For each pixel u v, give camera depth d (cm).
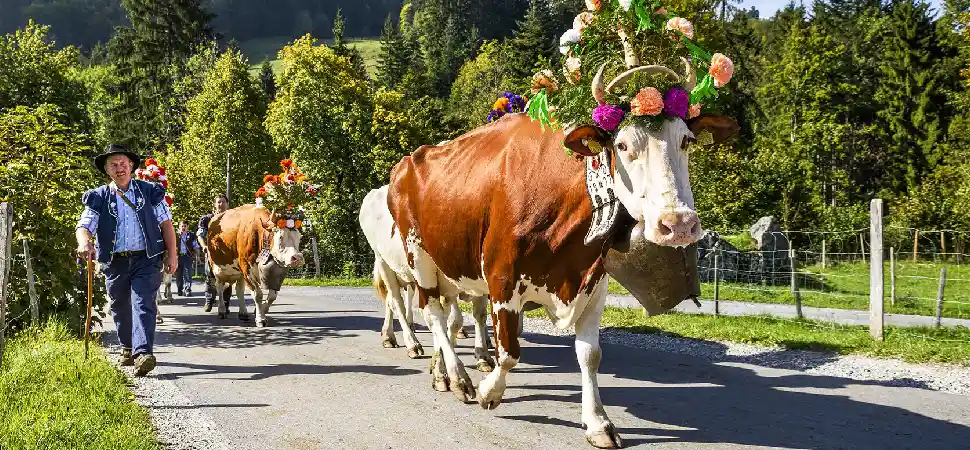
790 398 566
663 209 368
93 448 396
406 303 779
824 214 3014
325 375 659
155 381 629
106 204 657
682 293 439
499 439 461
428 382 629
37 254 841
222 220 1067
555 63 470
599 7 439
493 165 486
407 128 3519
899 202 3203
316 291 1888
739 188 2886
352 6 18775
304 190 992
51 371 574
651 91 381
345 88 3941
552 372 674
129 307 676
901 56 4691
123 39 5441
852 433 471
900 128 4562
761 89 4500
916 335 843
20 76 2697
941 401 552
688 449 439
